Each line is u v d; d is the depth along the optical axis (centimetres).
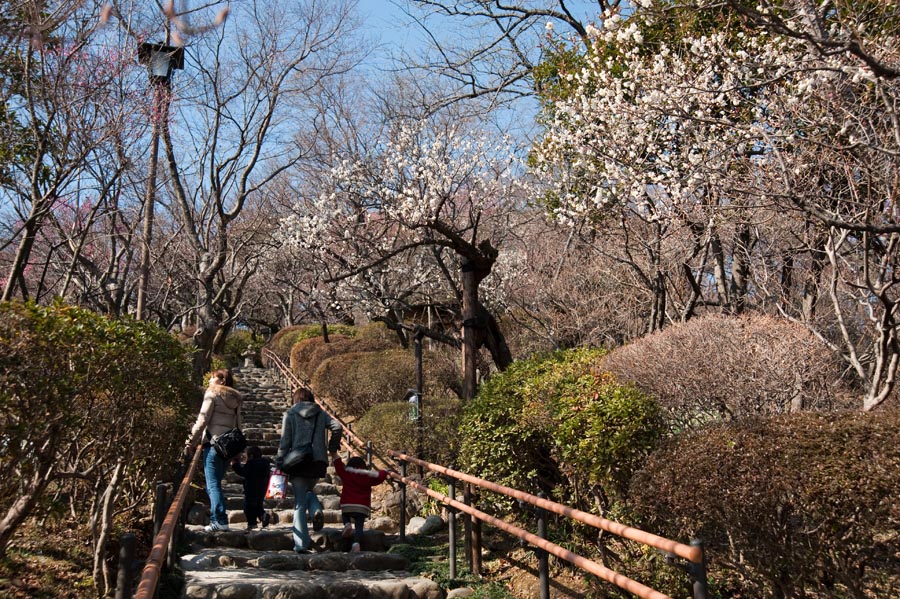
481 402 720
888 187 624
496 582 641
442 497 669
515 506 731
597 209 1043
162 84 1045
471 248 980
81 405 500
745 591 533
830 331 924
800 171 699
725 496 429
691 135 838
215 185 1596
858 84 661
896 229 538
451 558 649
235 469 818
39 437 445
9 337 415
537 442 684
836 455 411
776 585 445
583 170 1080
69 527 641
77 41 857
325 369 1733
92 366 489
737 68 738
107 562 603
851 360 683
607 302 1312
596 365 700
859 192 748
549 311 1376
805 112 719
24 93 869
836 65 639
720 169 759
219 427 759
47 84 840
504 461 688
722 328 707
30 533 604
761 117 755
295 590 574
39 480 471
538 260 1442
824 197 698
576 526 639
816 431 431
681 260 1009
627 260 1144
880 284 616
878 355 632
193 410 807
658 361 694
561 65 1072
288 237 1898
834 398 748
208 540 728
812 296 884
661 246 1037
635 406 568
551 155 1094
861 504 392
